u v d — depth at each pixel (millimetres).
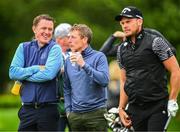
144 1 31094
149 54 12078
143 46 12109
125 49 12352
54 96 13008
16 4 56781
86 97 12555
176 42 30812
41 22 13023
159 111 12141
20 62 13133
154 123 12109
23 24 56188
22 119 13008
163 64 12109
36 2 54000
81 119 12633
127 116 12562
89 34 12625
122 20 12234
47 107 12945
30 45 13234
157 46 12008
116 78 17547
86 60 12570
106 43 15062
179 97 25875
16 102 47781
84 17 44531
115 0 30844
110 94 16922
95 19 43625
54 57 12961
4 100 47875
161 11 30953
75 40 12578
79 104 12586
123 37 15023
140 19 12180
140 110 12281
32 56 13133
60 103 14375
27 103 12953
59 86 13414
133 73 12227
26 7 55500
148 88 12109
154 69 12102
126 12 12141
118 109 12844
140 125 12359
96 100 12586
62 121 14703
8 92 62969
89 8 44344
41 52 13102
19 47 13258
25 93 12992
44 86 12930
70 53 12680
